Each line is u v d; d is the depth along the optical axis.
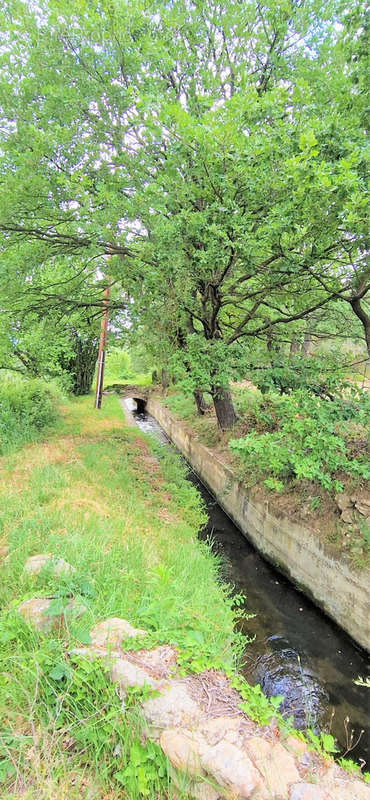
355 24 4.73
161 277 5.88
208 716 1.83
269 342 7.84
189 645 2.22
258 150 4.31
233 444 5.21
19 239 6.73
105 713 1.82
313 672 3.88
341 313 7.62
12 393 8.80
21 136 5.86
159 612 2.50
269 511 5.74
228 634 3.07
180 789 1.57
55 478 5.43
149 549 4.06
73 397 14.42
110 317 9.55
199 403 11.38
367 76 4.70
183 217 5.05
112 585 2.89
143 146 6.08
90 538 3.69
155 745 1.71
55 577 2.71
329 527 4.75
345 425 5.59
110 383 21.88
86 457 6.97
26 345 9.78
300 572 5.08
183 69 6.70
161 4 6.37
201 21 6.61
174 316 6.80
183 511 6.18
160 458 8.61
